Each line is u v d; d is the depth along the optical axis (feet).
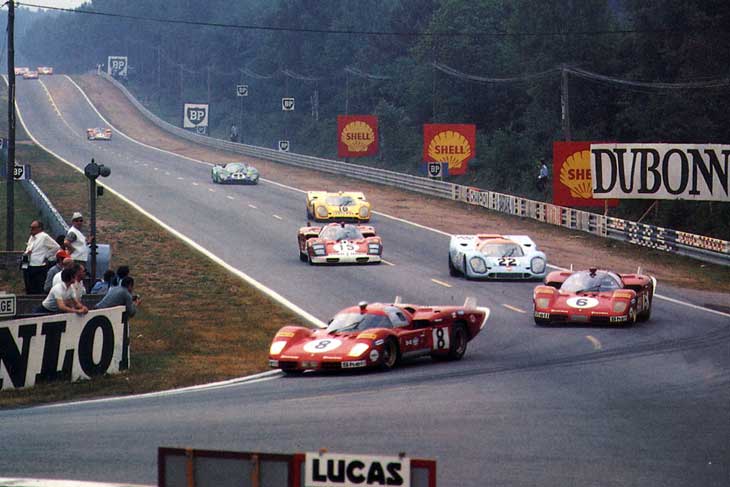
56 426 156.97
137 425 155.53
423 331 231.71
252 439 142.00
